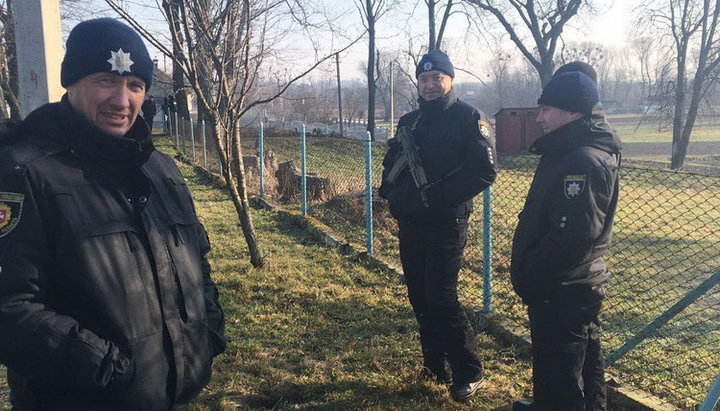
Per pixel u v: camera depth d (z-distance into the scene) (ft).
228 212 30.68
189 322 5.80
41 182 4.86
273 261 20.45
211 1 18.65
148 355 5.27
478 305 16.06
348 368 12.55
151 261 5.45
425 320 11.42
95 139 5.23
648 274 21.22
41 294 4.80
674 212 34.73
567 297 8.42
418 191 10.55
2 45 56.54
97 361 4.79
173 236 5.83
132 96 5.54
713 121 164.96
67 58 5.34
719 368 12.44
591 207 7.83
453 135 10.44
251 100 21.88
